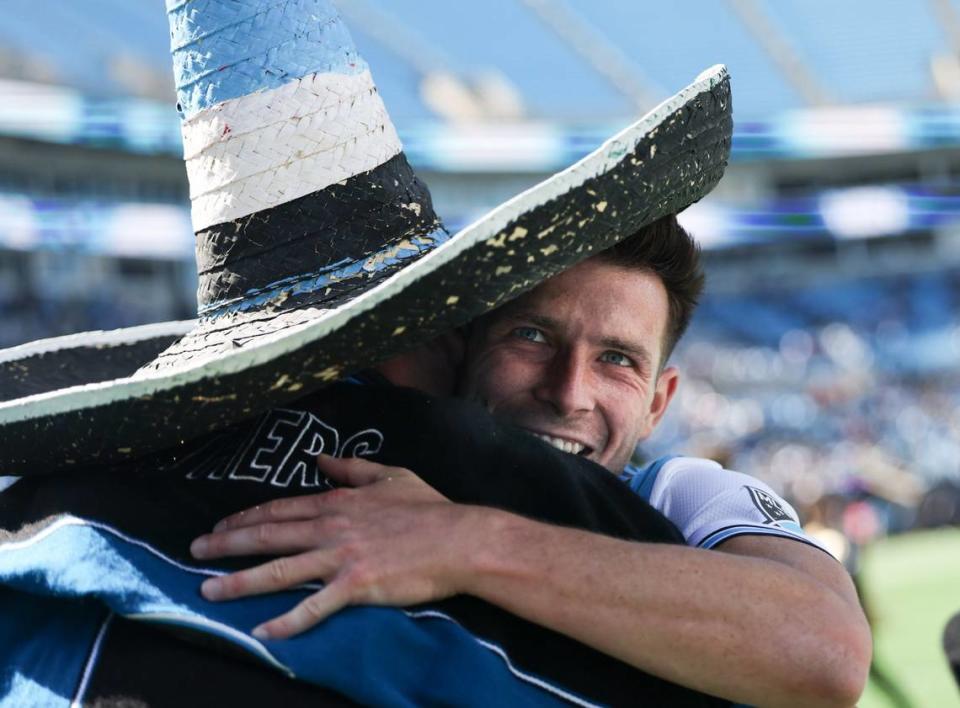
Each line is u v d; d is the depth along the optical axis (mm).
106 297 20172
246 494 1440
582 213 1313
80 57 15555
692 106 1392
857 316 33812
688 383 33688
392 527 1364
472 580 1348
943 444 30109
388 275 1496
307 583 1350
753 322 34281
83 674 1350
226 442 1497
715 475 1685
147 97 16469
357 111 1540
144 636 1353
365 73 1576
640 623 1332
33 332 18781
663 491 1694
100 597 1330
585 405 1609
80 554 1359
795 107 20656
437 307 1296
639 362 1654
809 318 34094
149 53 15938
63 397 1357
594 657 1414
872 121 14469
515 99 19688
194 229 1570
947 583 11352
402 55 17875
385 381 1589
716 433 32344
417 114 19031
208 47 1521
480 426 1508
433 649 1335
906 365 33031
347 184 1510
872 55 19453
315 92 1511
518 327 1628
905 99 20594
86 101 12641
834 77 19984
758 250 31844
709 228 14633
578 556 1358
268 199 1488
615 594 1337
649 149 1349
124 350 2021
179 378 1307
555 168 14336
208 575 1356
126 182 17297
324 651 1290
